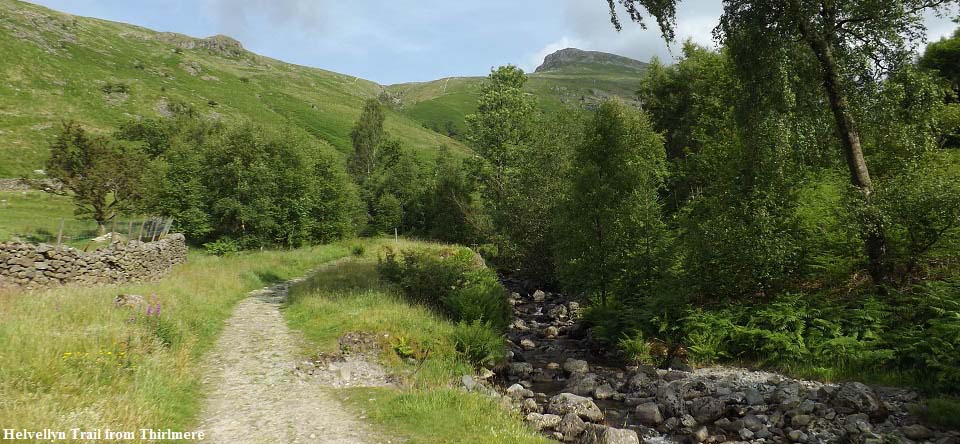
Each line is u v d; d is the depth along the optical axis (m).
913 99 13.80
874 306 11.98
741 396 10.56
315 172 43.28
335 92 187.88
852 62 13.67
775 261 14.15
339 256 34.97
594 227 18.12
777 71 13.64
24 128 56.69
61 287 13.54
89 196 23.12
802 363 12.00
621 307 16.89
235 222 33.19
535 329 19.58
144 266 18.12
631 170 18.25
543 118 36.16
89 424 6.03
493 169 39.53
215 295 16.81
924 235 12.52
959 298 11.05
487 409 8.73
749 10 13.94
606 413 10.49
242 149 33.81
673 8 15.12
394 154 67.38
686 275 15.52
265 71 186.25
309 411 8.39
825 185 17.58
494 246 39.81
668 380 12.27
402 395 9.07
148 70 116.75
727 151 20.45
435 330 13.30
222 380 9.71
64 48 101.62
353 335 12.24
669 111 37.12
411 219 57.22
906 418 8.65
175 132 51.81
